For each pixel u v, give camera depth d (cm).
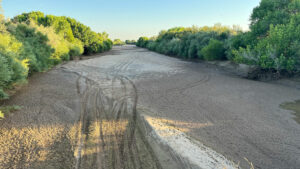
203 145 412
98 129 491
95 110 635
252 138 452
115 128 497
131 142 425
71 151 388
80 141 429
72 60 2327
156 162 350
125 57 2950
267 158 371
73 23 3238
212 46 2128
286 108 676
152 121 534
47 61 1547
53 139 433
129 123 529
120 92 895
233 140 441
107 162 353
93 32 3675
